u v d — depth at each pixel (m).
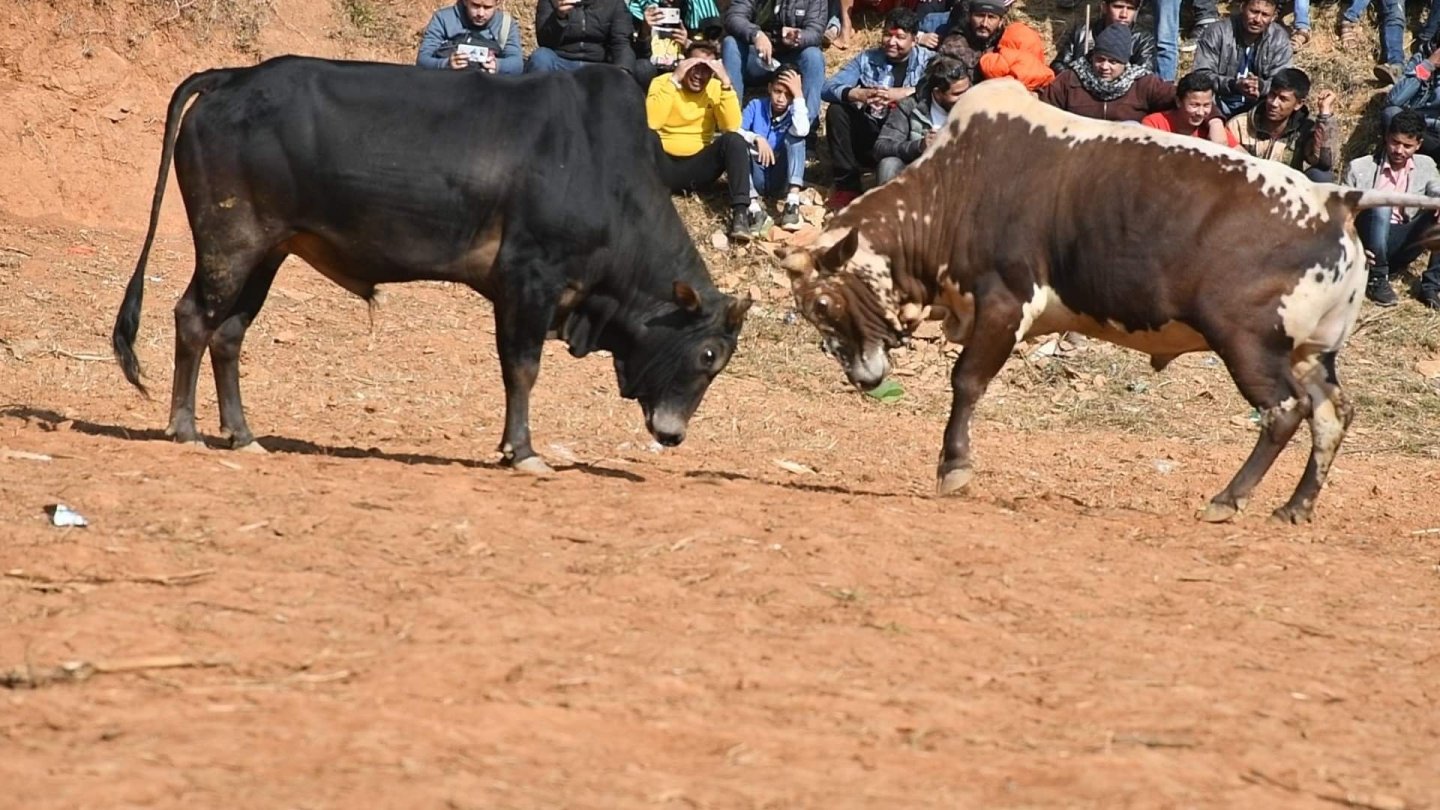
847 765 8.72
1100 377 25.30
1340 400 16.22
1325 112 26.89
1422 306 27.47
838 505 14.47
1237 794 8.80
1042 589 12.39
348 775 8.02
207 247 15.09
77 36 28.20
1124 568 13.27
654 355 15.89
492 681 9.49
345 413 20.14
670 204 15.77
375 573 11.33
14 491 12.73
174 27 28.89
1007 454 21.30
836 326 16.47
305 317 24.44
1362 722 10.28
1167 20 29.22
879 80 28.03
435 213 14.98
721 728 9.12
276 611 10.42
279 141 14.77
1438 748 9.93
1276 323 15.31
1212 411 24.59
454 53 26.69
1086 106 26.50
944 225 16.23
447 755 8.40
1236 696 10.45
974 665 10.62
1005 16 28.36
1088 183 15.64
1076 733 9.55
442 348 23.89
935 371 25.25
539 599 11.07
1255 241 15.20
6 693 8.91
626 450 19.23
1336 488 20.11
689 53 27.30
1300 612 12.65
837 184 28.66
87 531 11.81
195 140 14.91
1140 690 10.36
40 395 19.41
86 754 8.11
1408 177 27.17
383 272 15.37
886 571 12.41
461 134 14.92
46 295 23.72
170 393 20.34
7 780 7.70
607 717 9.13
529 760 8.44
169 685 9.20
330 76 14.91
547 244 15.14
